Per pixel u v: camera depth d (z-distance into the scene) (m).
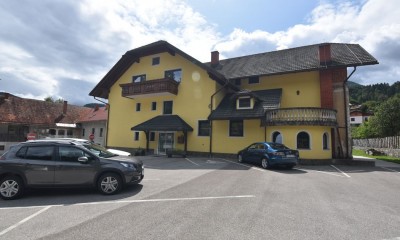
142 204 6.28
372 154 25.14
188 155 20.72
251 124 18.30
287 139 15.88
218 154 19.41
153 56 24.06
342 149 16.95
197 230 4.57
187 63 21.89
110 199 6.82
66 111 37.16
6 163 7.13
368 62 16.11
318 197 7.01
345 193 7.55
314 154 15.23
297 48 22.33
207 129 20.33
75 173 7.30
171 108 22.45
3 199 6.95
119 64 24.91
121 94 24.27
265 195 7.18
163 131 22.22
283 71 18.42
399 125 28.70
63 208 6.04
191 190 7.80
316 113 15.52
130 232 4.48
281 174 11.09
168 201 6.54
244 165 14.16
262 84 20.64
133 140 24.25
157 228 4.67
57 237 4.29
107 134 26.31
